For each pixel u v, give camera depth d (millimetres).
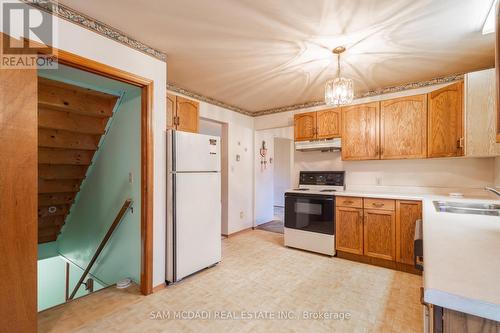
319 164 3887
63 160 2865
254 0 1639
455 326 593
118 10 1741
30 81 1490
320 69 2744
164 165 2393
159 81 2332
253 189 4797
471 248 852
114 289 2312
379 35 2055
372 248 2881
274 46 2252
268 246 3611
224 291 2277
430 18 1814
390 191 3273
